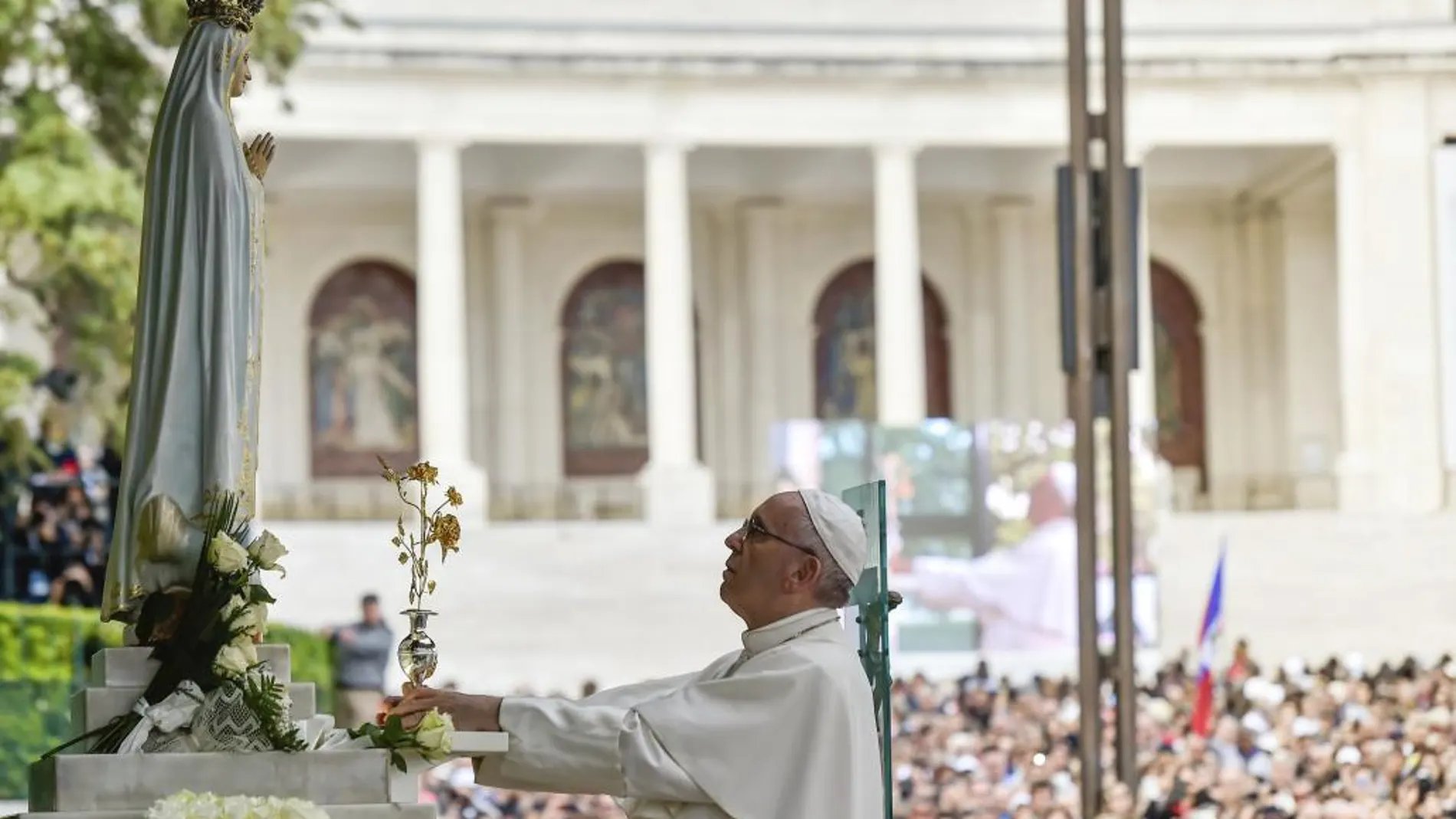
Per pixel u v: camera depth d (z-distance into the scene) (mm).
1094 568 88000
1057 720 137375
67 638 105562
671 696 31312
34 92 119312
